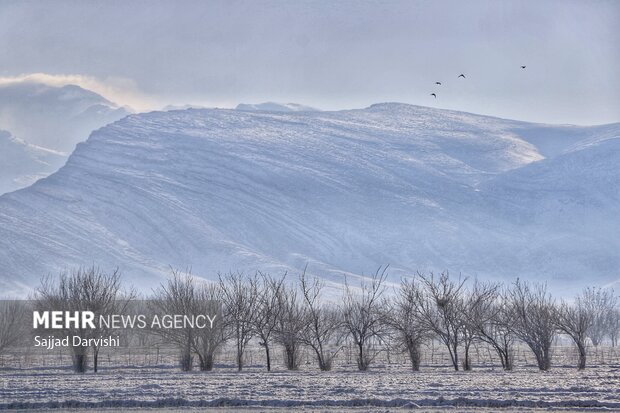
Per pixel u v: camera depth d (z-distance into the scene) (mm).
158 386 82375
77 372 107000
